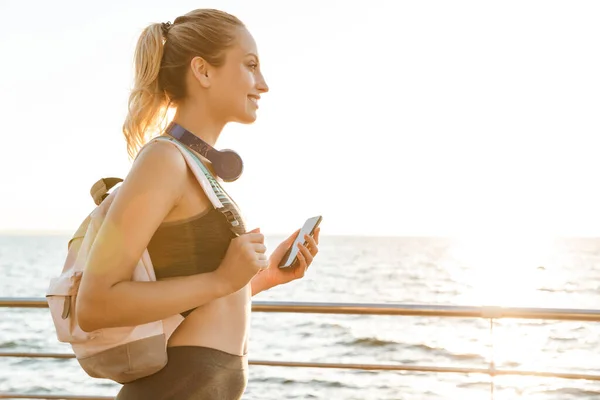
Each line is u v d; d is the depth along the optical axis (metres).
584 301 50.56
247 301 1.64
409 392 20.33
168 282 1.41
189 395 1.50
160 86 1.65
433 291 54.12
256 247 1.45
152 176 1.42
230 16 1.64
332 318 33.53
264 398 19.34
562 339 29.22
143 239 1.40
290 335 29.16
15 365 23.81
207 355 1.52
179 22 1.66
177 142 1.52
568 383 21.98
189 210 1.48
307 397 19.50
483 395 20.41
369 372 22.88
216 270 1.44
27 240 161.62
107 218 1.41
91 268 1.38
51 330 31.28
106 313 1.38
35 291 57.31
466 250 133.50
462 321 33.75
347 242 158.50
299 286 55.59
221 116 1.63
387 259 98.69
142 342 1.45
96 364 1.47
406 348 26.86
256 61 1.65
